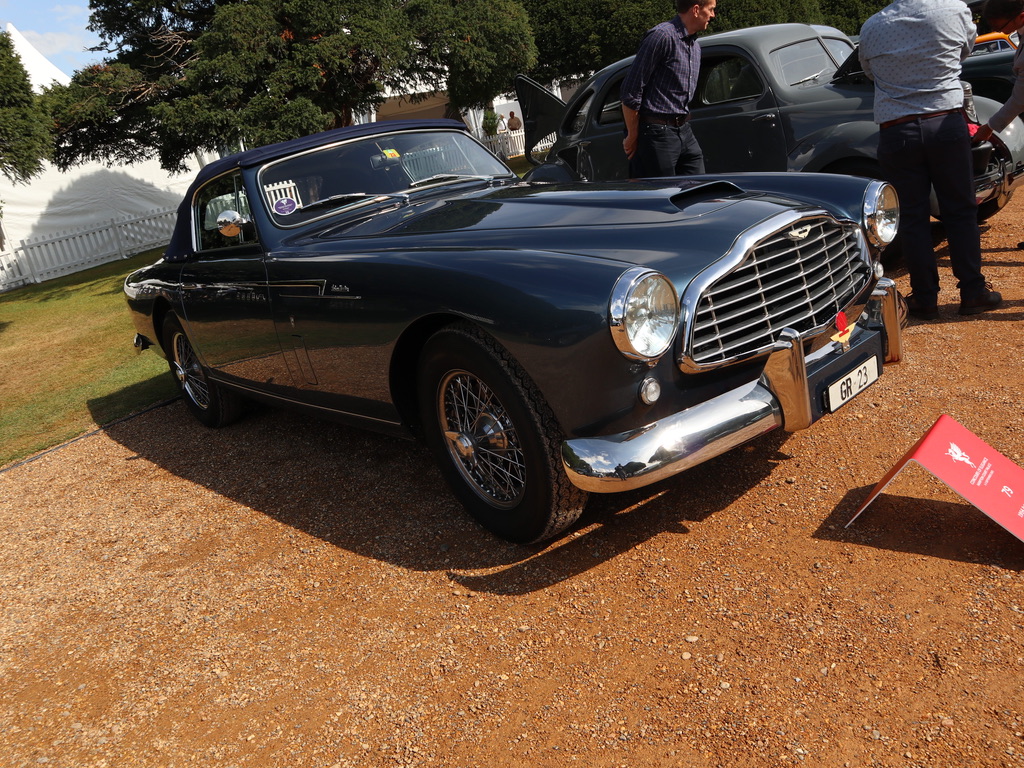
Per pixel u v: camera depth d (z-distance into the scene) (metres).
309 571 3.09
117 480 4.51
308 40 12.84
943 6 3.97
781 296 2.64
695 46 4.83
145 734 2.35
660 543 2.80
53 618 3.12
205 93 12.91
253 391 4.20
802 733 1.89
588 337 2.31
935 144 4.12
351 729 2.21
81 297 13.19
